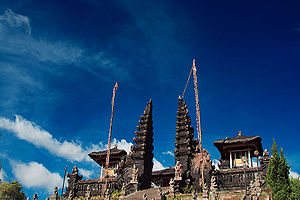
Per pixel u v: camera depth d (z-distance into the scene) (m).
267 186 49.41
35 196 61.81
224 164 66.06
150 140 74.12
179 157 65.69
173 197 51.84
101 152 80.75
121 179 68.38
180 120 71.69
